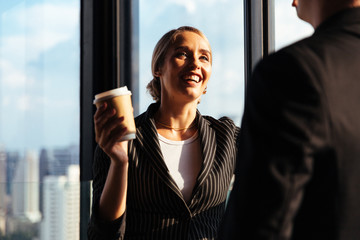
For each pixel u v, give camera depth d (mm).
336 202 693
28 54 2740
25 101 2744
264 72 727
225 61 2414
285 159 668
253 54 2279
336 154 685
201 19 2504
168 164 1419
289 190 662
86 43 2840
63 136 2807
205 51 1485
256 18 2275
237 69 2377
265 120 695
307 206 714
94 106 2836
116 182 1189
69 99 2816
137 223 1367
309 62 704
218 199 1412
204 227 1368
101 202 1226
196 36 1491
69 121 2818
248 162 703
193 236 1341
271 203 666
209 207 1396
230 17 2398
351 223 696
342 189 691
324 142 677
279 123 680
